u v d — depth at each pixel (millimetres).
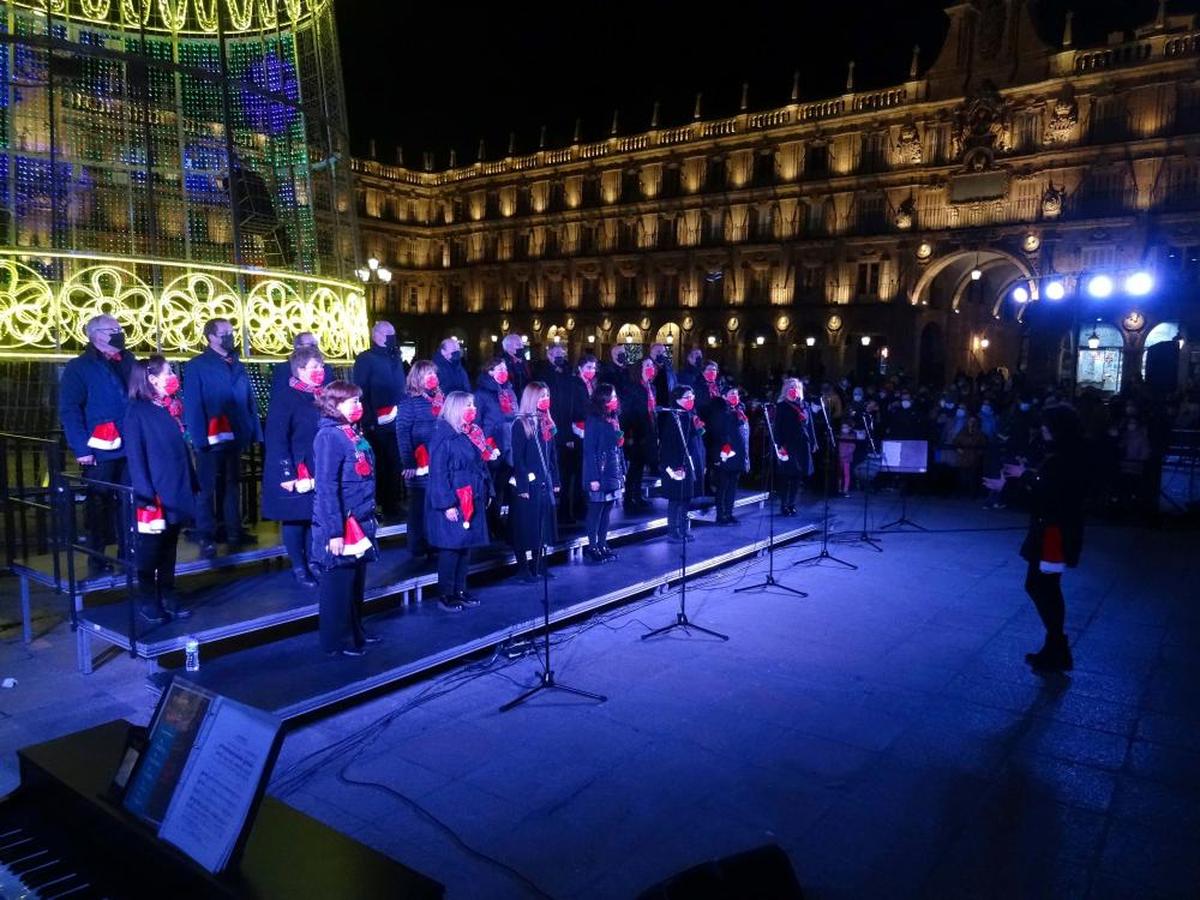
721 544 10109
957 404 16984
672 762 5020
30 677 6020
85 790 2355
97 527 6820
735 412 11305
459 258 58781
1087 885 3859
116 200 10844
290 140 11391
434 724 5520
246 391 7609
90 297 8297
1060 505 6527
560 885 3805
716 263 47031
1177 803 4621
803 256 43781
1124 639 7465
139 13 10883
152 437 5758
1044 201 35938
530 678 6352
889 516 13602
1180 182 33219
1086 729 5578
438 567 7281
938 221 39219
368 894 2004
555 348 10633
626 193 50844
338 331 10211
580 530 9500
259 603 6441
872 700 6016
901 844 4184
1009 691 6227
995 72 37094
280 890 1999
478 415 8609
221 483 8359
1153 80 33375
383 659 5934
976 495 15703
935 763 5062
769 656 6918
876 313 40719
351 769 4879
